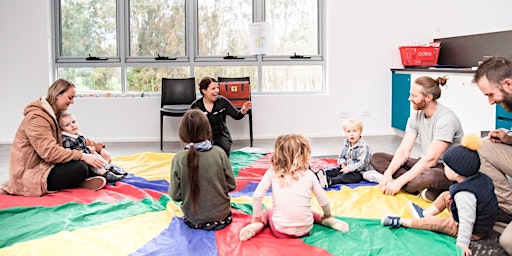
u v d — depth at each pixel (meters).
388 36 6.55
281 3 6.61
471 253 2.29
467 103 4.76
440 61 6.41
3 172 4.45
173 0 6.49
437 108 3.26
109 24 6.46
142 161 4.46
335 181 3.46
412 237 2.46
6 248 2.37
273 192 2.48
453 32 6.33
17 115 6.26
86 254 2.28
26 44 6.20
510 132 2.72
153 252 2.31
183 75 6.56
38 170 3.28
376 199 3.09
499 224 2.62
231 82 6.07
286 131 6.55
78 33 6.44
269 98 6.48
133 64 6.49
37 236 2.53
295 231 2.44
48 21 6.27
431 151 3.14
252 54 6.53
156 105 6.39
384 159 3.68
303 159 2.46
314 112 6.56
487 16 5.89
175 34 6.54
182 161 2.56
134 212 2.92
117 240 2.47
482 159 2.66
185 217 2.64
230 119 6.42
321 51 6.68
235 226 2.62
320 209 2.92
